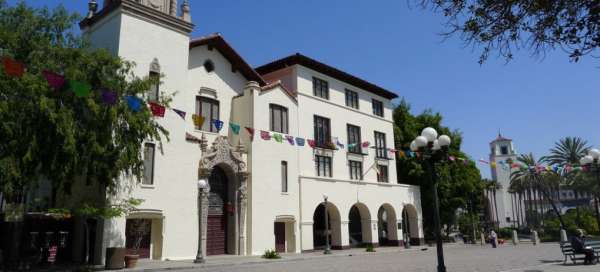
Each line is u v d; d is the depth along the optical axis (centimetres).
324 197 3111
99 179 1812
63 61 1750
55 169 1647
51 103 1569
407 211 4184
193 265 1991
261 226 2773
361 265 2061
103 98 1609
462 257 2547
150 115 1955
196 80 2769
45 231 2102
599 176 2097
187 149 2458
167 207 2302
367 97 4006
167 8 2597
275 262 2283
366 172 3775
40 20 1830
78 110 1717
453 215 4741
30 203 1986
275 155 2972
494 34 713
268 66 3456
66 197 2088
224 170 2789
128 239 2205
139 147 1942
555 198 8100
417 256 2666
